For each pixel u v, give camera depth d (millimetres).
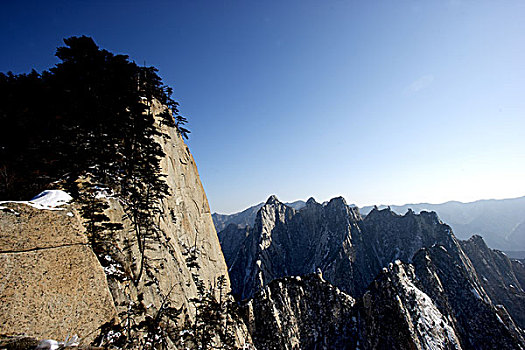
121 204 20297
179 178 41625
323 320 75312
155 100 37844
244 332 49000
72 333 8883
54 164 17047
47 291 8844
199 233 44375
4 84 18672
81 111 18719
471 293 91562
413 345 57562
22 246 9086
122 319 14969
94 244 15883
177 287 26562
